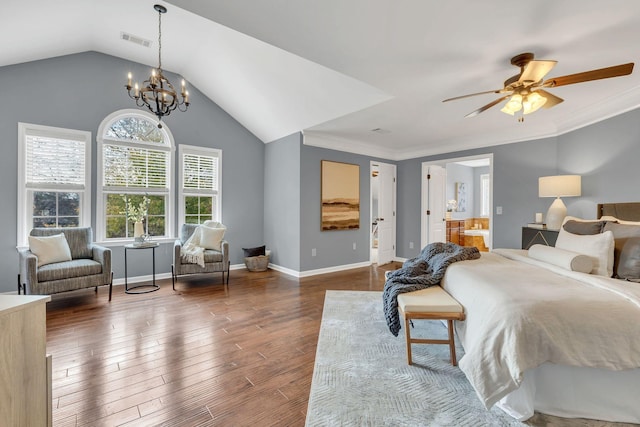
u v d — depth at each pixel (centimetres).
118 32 363
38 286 299
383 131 464
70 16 310
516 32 201
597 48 221
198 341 247
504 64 248
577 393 155
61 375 196
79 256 363
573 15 182
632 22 188
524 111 248
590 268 211
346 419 155
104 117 407
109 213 418
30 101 358
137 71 434
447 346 238
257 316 304
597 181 348
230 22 193
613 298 162
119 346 237
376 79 278
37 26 300
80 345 238
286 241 504
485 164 833
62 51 369
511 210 455
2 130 344
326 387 183
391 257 608
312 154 490
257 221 558
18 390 102
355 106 362
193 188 488
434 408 163
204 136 496
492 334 157
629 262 203
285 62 343
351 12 182
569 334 150
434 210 586
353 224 544
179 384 187
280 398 174
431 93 311
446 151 537
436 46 220
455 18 187
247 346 239
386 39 212
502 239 466
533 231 371
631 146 306
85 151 394
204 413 161
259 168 559
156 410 163
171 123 464
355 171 546
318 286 419
